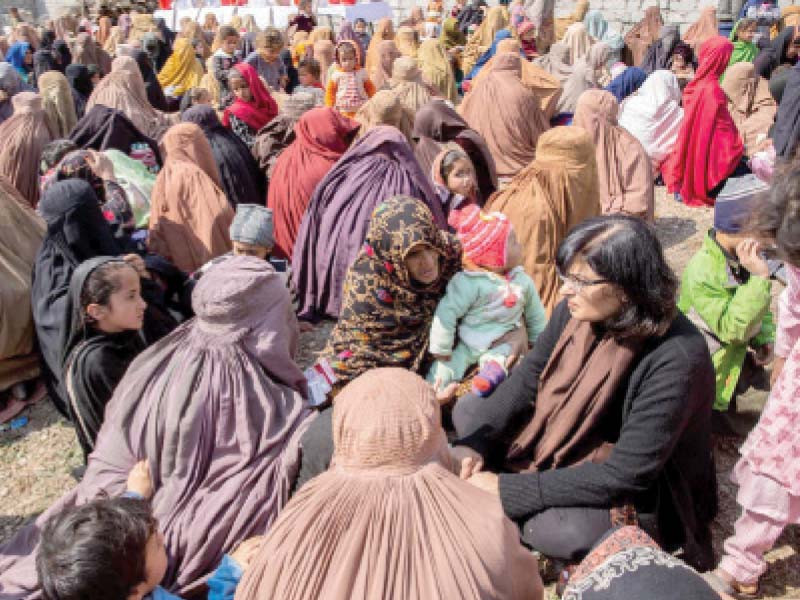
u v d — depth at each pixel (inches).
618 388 93.5
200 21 627.8
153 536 79.0
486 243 123.5
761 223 95.0
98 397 128.1
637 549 58.4
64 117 300.5
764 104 315.9
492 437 108.2
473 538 62.8
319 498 64.8
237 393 116.9
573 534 94.7
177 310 166.4
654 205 255.4
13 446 156.9
